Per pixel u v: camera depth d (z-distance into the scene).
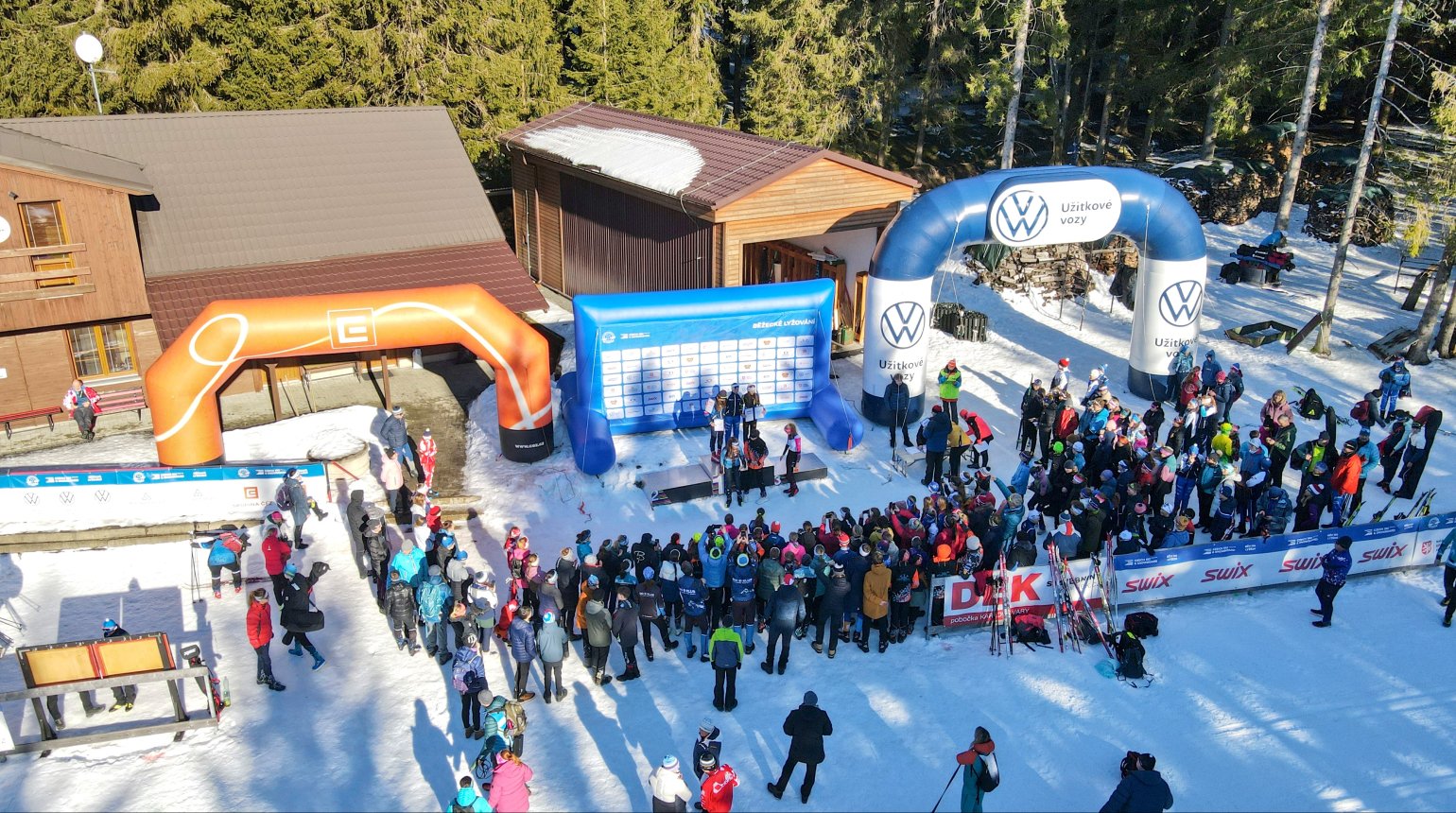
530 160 34.25
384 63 36.19
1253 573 17.27
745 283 31.80
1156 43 39.75
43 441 22.17
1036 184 22.11
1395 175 38.62
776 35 41.12
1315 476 18.78
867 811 12.45
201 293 23.50
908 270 22.45
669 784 11.27
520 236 36.84
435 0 36.66
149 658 13.37
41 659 12.95
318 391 25.31
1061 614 16.25
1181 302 24.03
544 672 14.45
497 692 14.69
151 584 17.20
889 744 13.63
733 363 23.33
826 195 25.56
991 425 23.94
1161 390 24.91
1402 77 41.72
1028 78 45.16
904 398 22.09
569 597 15.64
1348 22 30.28
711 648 14.59
